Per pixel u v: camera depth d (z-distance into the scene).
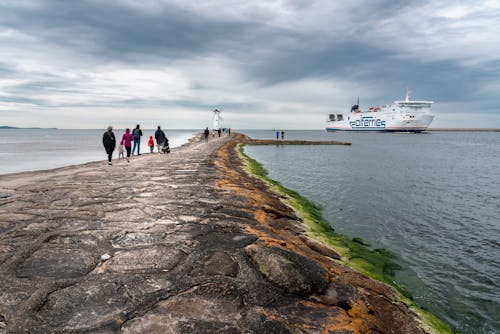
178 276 3.73
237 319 2.97
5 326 2.65
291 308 3.33
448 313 5.76
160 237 5.05
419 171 30.03
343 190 18.59
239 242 4.97
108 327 2.70
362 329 3.19
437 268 7.78
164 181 10.84
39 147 49.22
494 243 9.87
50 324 2.71
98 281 3.53
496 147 84.44
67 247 4.51
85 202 7.31
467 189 20.53
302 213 10.91
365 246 9.03
